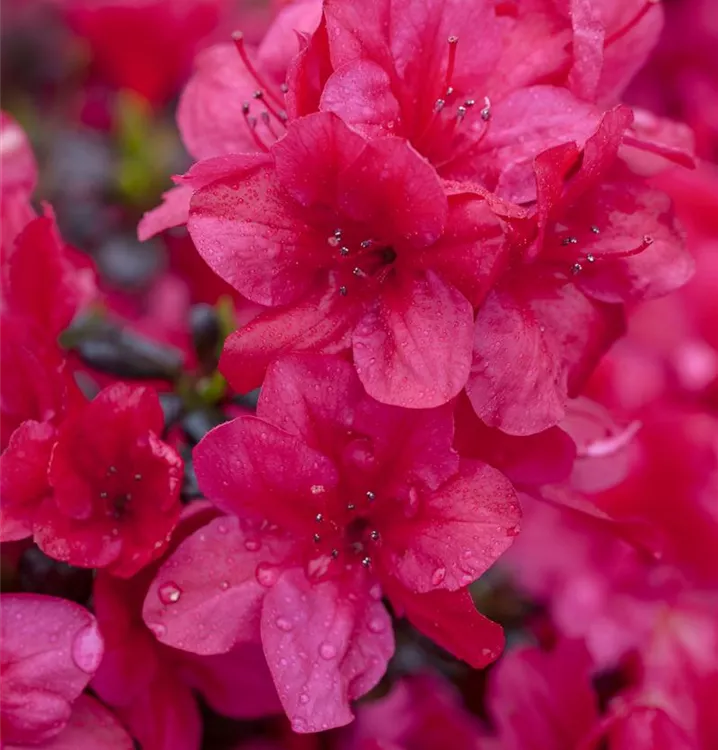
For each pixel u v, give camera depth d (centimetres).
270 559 34
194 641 33
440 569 33
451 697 38
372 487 34
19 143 37
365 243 34
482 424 34
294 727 33
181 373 37
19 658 33
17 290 35
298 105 33
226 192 33
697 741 38
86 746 34
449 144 34
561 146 32
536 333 34
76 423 34
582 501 35
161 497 33
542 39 34
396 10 33
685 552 39
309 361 33
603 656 39
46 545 33
